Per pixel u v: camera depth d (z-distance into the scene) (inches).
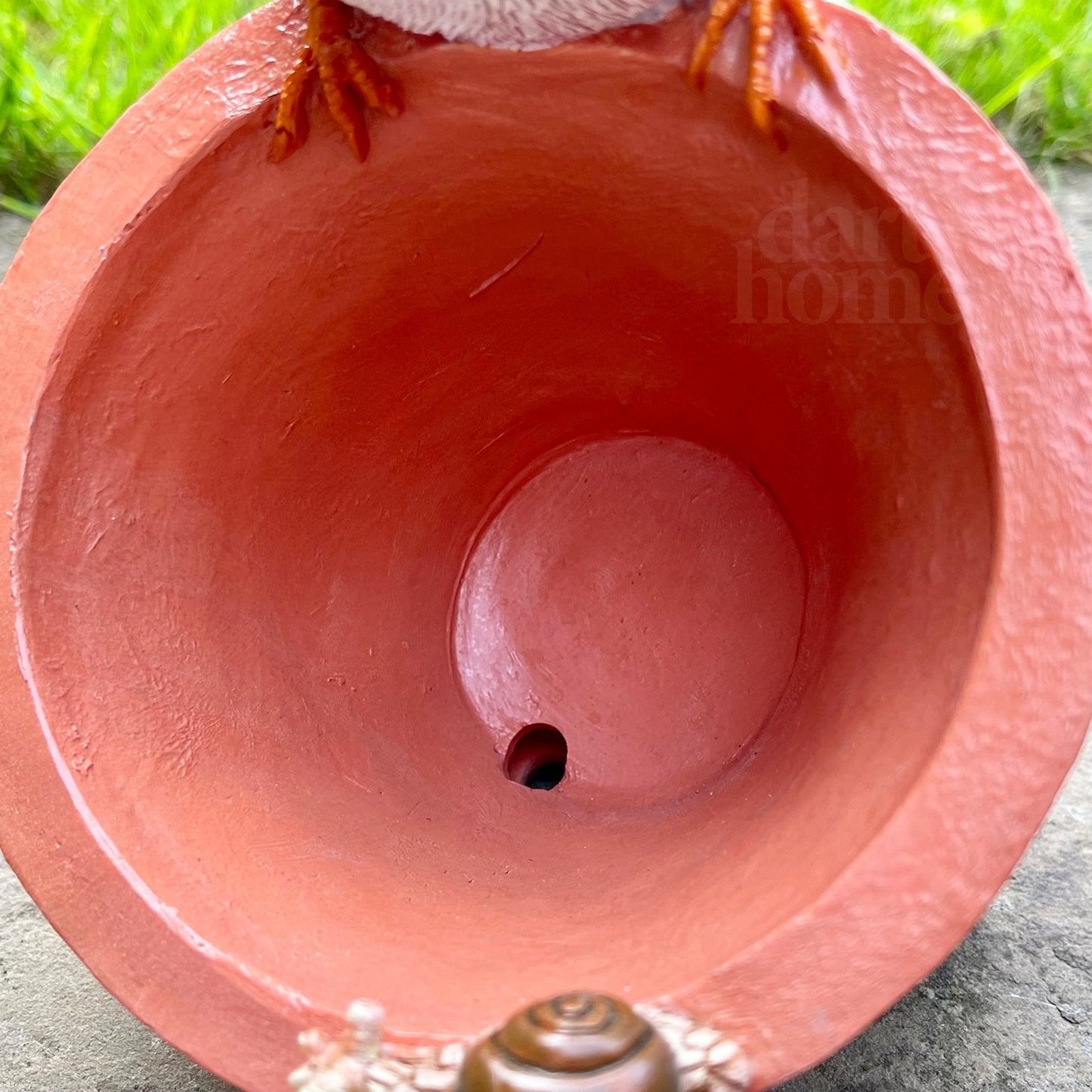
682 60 8.4
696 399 11.8
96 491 9.4
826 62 8.1
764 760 10.1
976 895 7.3
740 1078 7.3
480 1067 6.9
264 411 10.7
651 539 12.2
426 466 12.4
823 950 7.4
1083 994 10.5
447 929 9.1
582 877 9.9
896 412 9.0
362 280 10.4
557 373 12.2
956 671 7.6
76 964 11.5
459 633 12.8
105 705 9.0
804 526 11.2
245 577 10.7
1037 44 18.5
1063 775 7.3
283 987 7.9
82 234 9.1
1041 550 7.5
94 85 19.2
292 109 9.0
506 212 10.2
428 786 11.2
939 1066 10.2
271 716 10.4
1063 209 17.8
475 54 8.8
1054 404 7.6
